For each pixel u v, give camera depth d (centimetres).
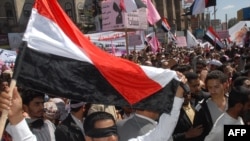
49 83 266
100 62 282
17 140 248
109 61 287
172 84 292
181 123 447
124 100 284
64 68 272
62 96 269
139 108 288
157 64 1170
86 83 277
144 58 1350
